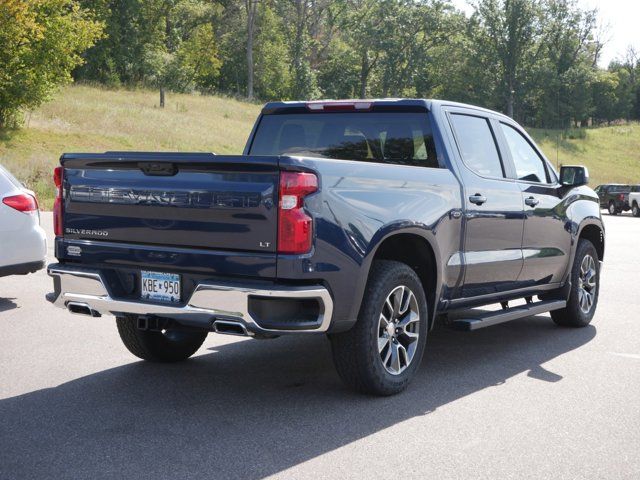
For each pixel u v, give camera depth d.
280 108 6.03
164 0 71.81
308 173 4.10
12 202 7.55
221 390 4.91
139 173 4.49
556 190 6.78
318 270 4.12
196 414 4.39
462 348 6.40
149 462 3.60
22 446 3.80
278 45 94.56
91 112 42.00
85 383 5.01
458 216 5.30
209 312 4.16
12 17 32.84
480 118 6.00
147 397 4.72
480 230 5.58
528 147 6.63
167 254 4.36
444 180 5.23
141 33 69.44
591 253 7.43
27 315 7.18
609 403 4.76
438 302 5.26
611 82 135.62
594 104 135.12
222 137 44.34
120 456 3.68
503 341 6.71
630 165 90.62
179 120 46.50
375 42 97.00
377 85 104.38
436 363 5.82
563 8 105.06
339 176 4.31
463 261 5.39
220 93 77.44
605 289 10.04
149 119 44.03
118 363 5.55
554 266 6.74
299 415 4.39
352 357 4.58
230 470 3.52
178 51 75.62
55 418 4.26
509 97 102.12
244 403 4.62
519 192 6.10
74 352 5.84
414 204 4.86
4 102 33.91
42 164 26.89
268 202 4.06
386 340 4.76
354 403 4.66
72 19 37.75
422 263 5.20
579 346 6.51
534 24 102.88
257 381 5.16
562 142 98.56
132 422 4.21
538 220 6.38
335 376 5.32
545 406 4.67
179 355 5.63
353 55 99.69
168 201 4.36
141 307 4.43
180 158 4.25
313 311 4.20
